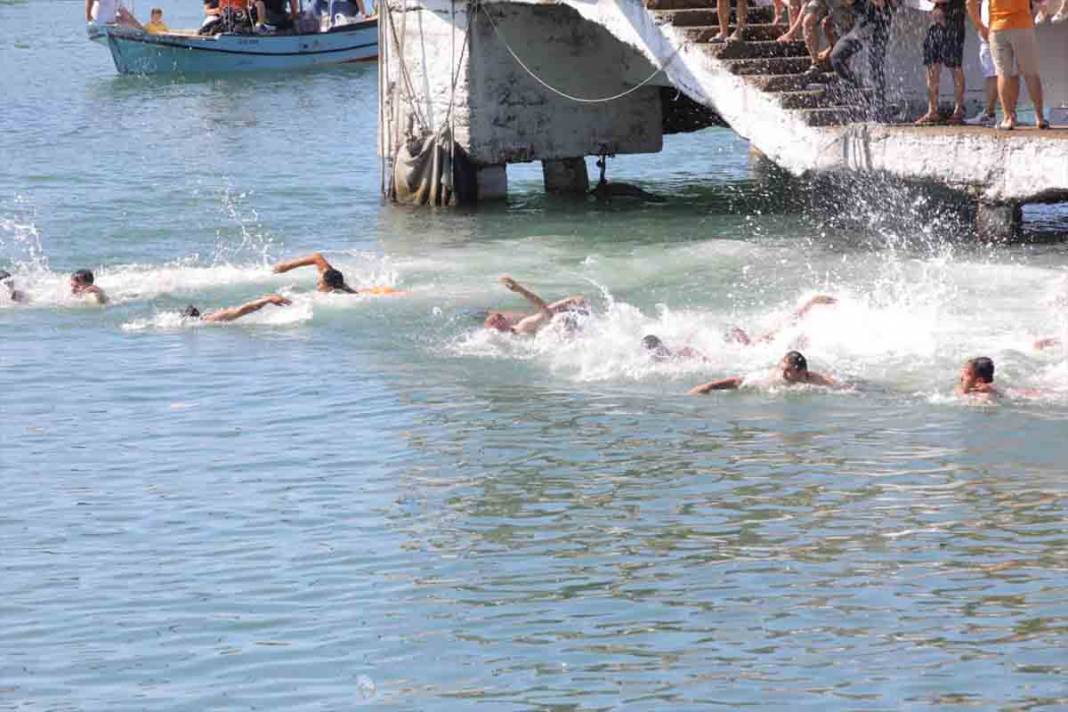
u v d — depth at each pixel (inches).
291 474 863.7
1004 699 578.2
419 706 582.9
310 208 1765.5
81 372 1086.4
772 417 957.2
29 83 3085.6
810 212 1647.4
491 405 992.2
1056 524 761.0
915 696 581.3
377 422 959.6
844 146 1435.8
